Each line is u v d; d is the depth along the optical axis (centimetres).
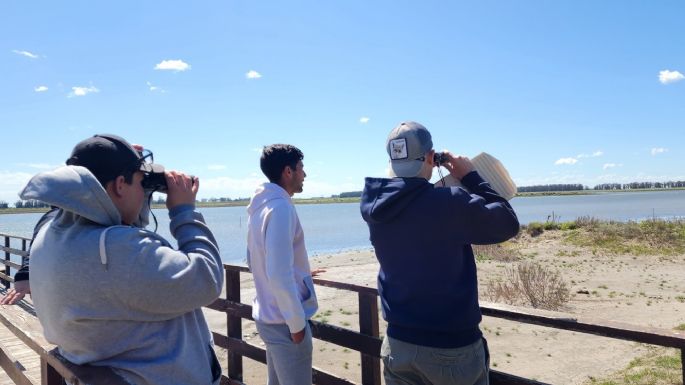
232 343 357
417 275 193
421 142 204
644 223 2556
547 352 834
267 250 238
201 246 156
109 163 147
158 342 146
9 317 238
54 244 143
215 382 166
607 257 2073
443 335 189
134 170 153
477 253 2197
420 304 193
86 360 145
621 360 776
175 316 150
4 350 270
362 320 275
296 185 263
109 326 139
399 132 207
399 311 198
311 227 8069
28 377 231
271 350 256
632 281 1529
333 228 7656
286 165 257
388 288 206
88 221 144
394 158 208
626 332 176
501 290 1284
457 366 189
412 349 193
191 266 146
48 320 146
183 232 158
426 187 197
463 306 190
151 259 138
